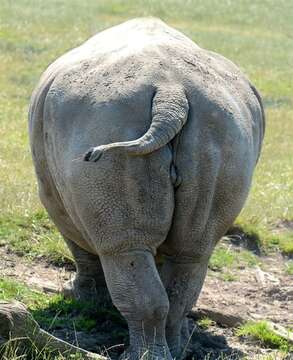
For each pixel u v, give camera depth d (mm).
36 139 17000
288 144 39438
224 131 15195
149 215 14852
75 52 17203
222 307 20859
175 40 16688
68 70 16172
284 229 26797
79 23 67812
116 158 14656
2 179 27031
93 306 19078
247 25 74438
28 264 21781
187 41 17219
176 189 14961
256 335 19031
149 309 15039
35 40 59656
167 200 14852
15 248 22344
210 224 15602
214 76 15844
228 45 65312
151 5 78000
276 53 63969
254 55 62750
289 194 29766
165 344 15328
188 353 17562
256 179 31703
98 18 71438
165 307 15125
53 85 16266
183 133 14898
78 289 19516
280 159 36406
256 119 16812
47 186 17359
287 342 18969
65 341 16484
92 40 17516
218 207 15523
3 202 24594
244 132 15664
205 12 77375
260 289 22234
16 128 37281
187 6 79188
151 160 14656
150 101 14859
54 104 15953
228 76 16438
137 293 15070
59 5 74250
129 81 15094
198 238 15547
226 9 79250
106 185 14789
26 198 25062
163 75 15156
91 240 15602
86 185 14938
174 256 15906
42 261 22016
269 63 60812
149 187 14734
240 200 15797
